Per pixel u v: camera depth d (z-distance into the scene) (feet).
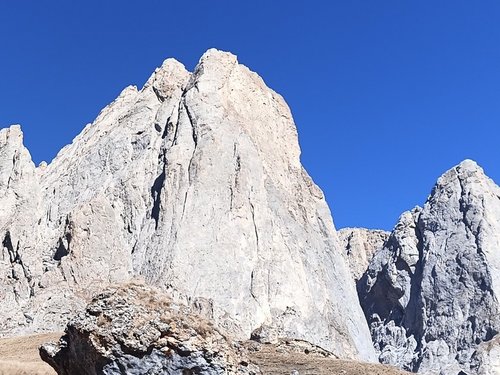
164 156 389.60
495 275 442.91
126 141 415.64
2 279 305.53
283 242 372.58
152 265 338.34
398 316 478.59
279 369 125.39
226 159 379.14
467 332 426.92
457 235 472.85
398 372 131.85
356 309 412.57
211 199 362.33
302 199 437.99
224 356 78.13
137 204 375.45
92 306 80.69
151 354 76.28
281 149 453.17
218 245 348.38
